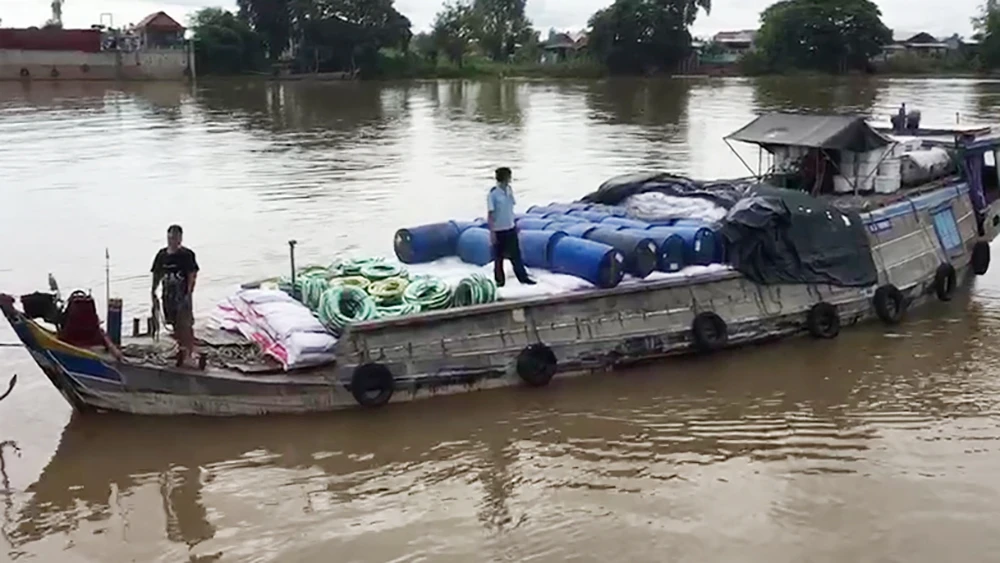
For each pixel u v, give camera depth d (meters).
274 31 91.00
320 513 9.75
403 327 12.16
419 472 10.62
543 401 12.47
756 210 14.49
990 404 12.34
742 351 14.34
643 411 12.18
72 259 19.41
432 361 12.30
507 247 13.17
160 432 11.44
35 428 11.59
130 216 23.50
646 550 9.02
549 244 13.95
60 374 11.36
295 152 35.53
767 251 14.52
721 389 12.91
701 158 34.44
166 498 10.05
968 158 18.72
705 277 14.05
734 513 9.67
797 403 12.42
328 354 11.84
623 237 13.84
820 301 14.95
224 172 30.47
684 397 12.64
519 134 42.69
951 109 53.56
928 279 16.42
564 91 77.62
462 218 23.20
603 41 101.81
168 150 35.88
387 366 12.07
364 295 12.35
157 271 11.86
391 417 11.91
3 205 24.97
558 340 13.03
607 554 8.96
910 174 17.58
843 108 55.97
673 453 11.02
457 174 30.38
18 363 13.52
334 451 11.06
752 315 14.34
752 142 16.81
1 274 18.31
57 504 9.91
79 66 80.00
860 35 99.44
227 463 10.77
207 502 9.97
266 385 11.62
